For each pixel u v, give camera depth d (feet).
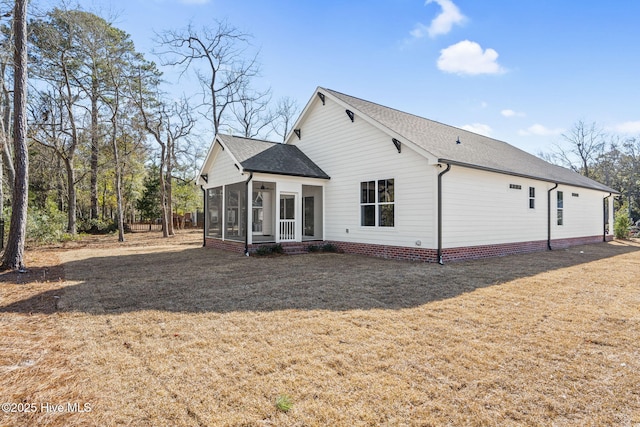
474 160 37.52
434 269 30.58
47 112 69.87
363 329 15.28
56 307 18.72
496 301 19.93
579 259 38.24
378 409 9.23
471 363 11.96
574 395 10.00
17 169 30.32
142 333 14.78
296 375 11.07
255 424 8.61
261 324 15.93
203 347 13.29
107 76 74.64
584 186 57.57
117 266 32.94
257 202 49.16
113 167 76.95
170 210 82.99
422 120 52.06
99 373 11.21
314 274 28.27
